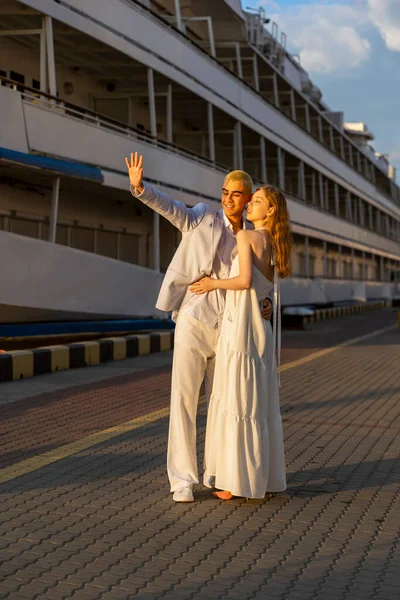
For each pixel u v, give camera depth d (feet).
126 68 65.51
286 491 19.39
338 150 162.30
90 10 55.11
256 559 14.51
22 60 59.11
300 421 29.32
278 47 116.37
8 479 20.39
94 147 55.62
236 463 17.71
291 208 107.86
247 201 18.62
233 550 14.98
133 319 62.69
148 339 56.13
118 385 38.78
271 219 18.21
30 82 60.34
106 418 29.55
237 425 17.72
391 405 33.47
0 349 49.37
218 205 79.20
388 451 24.23
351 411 31.78
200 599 12.59
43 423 28.27
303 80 139.85
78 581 13.30
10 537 15.65
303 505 18.15
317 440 25.81
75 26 53.11
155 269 64.64
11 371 39.93
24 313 48.42
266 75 103.19
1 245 45.57
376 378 42.88
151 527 16.42
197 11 88.12
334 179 136.56
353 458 23.21
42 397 34.35
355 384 40.29
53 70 50.47
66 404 32.63
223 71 80.69
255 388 17.78
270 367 18.16
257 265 17.94
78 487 19.65
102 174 54.44
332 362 51.60
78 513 17.40
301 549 15.05
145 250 77.36
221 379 18.12
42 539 15.56
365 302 163.73
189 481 18.38
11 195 56.03
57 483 20.03
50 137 50.26
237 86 85.20
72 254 51.88
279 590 13.00
